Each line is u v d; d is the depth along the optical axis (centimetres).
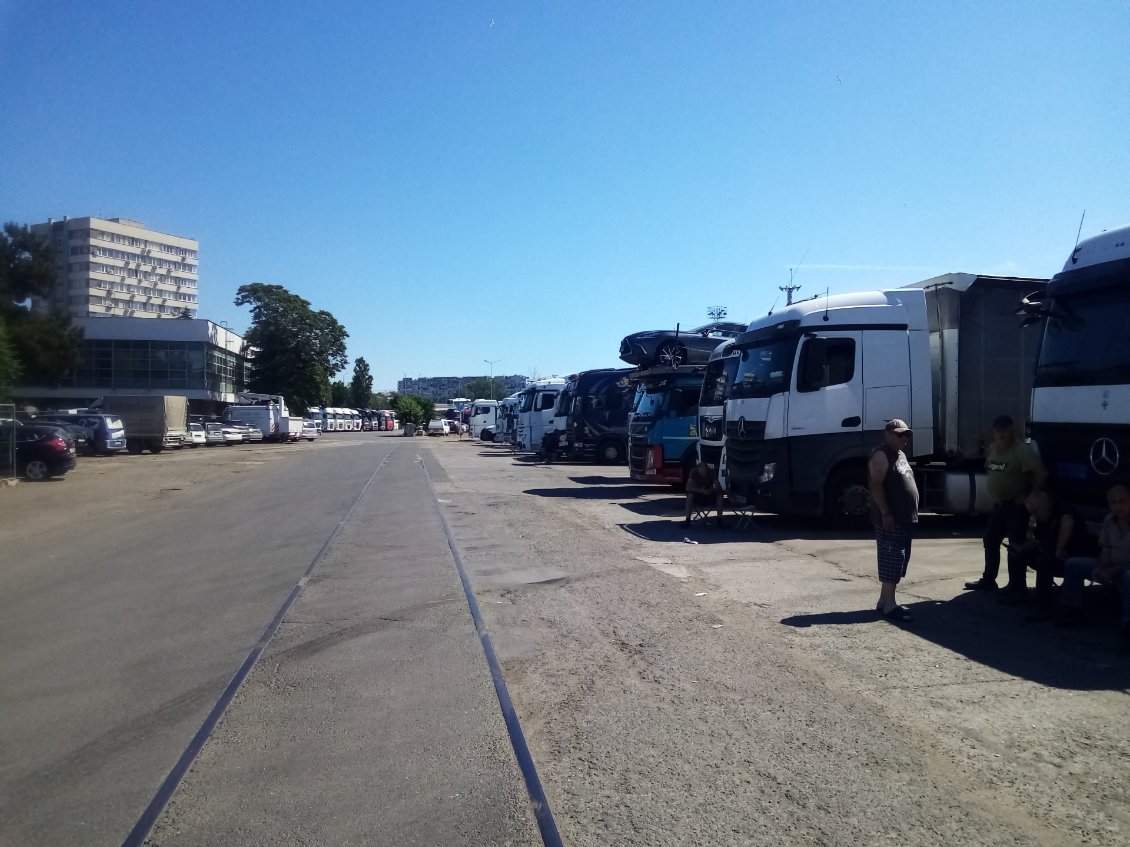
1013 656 691
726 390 1486
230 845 395
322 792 449
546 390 3728
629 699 591
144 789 456
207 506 1923
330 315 8531
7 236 4641
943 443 1330
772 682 623
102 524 1639
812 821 414
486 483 2444
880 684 620
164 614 866
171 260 14200
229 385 7944
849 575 1015
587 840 396
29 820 422
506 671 659
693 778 462
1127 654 694
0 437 2656
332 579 1030
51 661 701
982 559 1123
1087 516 823
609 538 1338
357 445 5925
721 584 971
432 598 915
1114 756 492
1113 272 836
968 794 443
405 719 557
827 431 1320
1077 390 854
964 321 1316
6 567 1178
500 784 457
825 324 1321
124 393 6875
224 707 582
